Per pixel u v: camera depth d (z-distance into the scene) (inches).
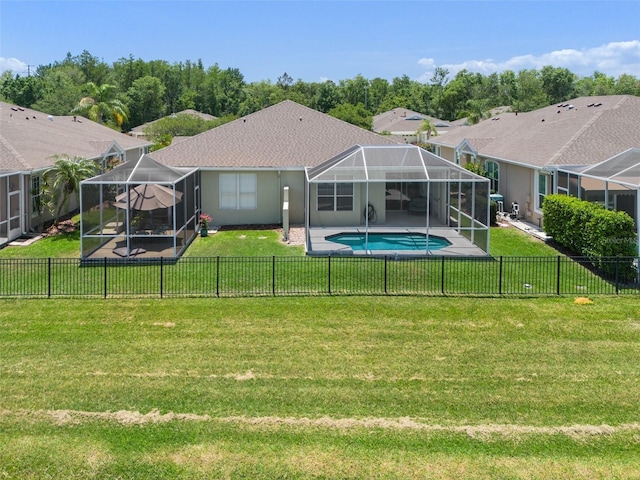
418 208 1246.3
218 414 387.5
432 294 660.1
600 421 380.5
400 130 2822.3
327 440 356.2
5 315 586.9
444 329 551.8
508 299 643.5
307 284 697.6
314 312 598.5
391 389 425.1
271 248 911.7
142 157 924.6
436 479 320.5
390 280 717.3
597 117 1104.2
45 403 400.5
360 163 892.6
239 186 1118.4
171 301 634.8
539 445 352.2
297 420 379.9
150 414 387.2
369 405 400.8
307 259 822.5
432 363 472.4
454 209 1058.1
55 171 1047.6
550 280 719.7
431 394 417.4
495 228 1066.1
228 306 617.3
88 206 836.6
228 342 517.3
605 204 819.4
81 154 1238.3
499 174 1284.4
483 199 890.1
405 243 951.0
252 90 4163.4
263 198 1124.5
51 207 1060.5
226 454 341.7
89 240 846.5
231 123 1251.8
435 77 4328.3
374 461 335.6
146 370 456.4
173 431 365.7
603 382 438.0
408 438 358.9
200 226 1069.8
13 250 895.7
